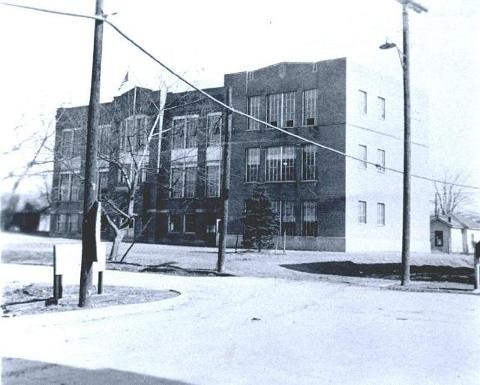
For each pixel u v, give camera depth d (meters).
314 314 11.85
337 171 35.84
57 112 19.58
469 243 53.91
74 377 6.30
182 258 28.17
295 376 6.43
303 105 38.00
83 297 11.73
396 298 15.16
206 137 38.06
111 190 37.56
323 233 35.94
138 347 8.10
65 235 35.34
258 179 39.38
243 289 17.08
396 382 6.21
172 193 43.34
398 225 41.09
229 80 40.91
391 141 40.91
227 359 7.32
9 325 9.43
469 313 12.14
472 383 6.15
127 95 29.33
